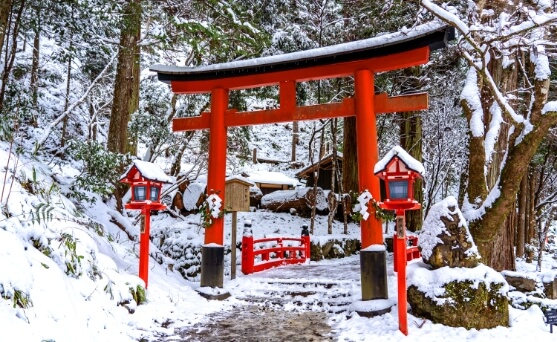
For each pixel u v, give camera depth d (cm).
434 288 524
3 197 506
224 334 540
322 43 1398
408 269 568
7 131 554
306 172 1959
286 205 1661
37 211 470
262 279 842
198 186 1633
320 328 571
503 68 827
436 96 1445
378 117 1554
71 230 557
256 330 560
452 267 539
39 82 1205
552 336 490
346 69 693
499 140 816
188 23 868
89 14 857
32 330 345
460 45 690
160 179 646
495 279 530
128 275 599
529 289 745
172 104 1274
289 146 3309
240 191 895
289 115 736
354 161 1477
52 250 481
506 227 859
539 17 540
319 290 752
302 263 1144
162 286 704
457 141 1458
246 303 719
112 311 500
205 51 931
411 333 500
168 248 1380
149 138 1179
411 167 498
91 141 823
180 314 612
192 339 514
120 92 1024
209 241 781
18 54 1332
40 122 1061
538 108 559
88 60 1181
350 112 690
